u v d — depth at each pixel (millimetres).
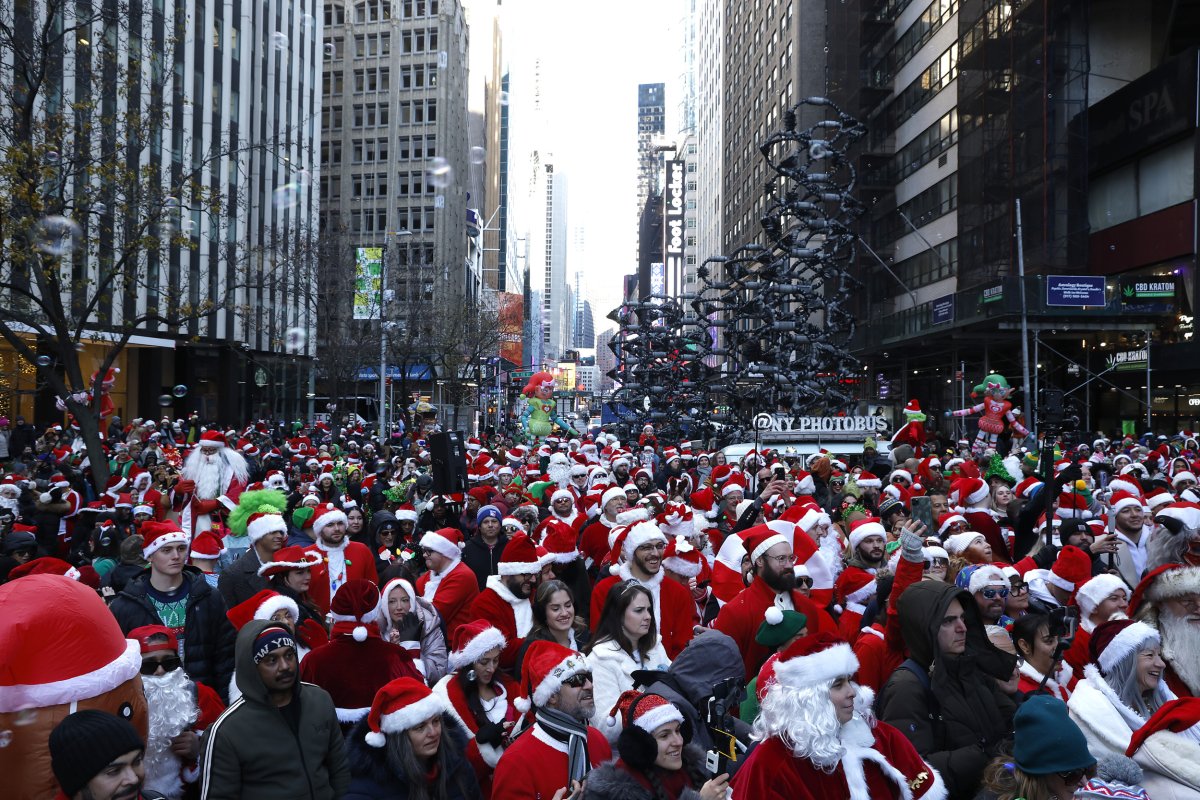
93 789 2906
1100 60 43250
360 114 82625
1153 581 4938
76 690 3148
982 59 43656
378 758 4359
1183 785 3543
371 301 41938
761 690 3557
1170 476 15031
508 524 8938
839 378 26719
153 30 34312
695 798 3480
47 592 3264
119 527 10102
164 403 28109
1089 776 3367
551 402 35156
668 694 3883
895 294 56375
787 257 25797
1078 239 39406
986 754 4141
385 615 6152
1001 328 34875
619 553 7711
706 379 36062
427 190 80938
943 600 4348
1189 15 42250
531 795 3893
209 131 46094
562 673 4027
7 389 30500
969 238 44938
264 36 52656
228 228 45938
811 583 6613
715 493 13430
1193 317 36000
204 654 5918
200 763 4102
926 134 51594
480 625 5164
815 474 13320
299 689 4238
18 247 15484
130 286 17594
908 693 4301
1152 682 4418
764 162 76625
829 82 62781
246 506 8648
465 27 98688
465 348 57125
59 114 16562
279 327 50062
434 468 11891
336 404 42031
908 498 11297
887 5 57406
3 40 16188
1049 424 12039
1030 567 6711
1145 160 39531
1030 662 4777
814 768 3273
